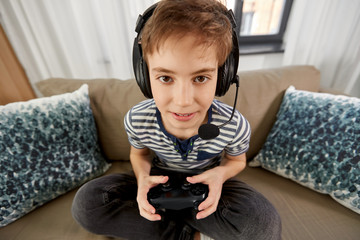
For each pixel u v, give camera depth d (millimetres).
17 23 955
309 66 854
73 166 659
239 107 729
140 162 638
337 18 1014
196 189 470
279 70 817
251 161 786
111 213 504
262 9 1248
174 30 279
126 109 726
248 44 1315
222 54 325
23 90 1084
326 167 570
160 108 368
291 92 726
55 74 1109
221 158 696
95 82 787
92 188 530
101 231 509
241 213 473
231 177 624
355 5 945
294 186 671
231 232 474
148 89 391
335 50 1093
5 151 552
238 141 542
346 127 549
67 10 956
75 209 514
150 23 308
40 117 613
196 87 325
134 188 613
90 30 1023
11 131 567
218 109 515
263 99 745
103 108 741
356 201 525
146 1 945
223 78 371
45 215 607
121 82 792
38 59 1050
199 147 534
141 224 505
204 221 509
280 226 470
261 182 702
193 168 625
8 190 552
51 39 1033
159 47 289
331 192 571
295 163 638
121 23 1011
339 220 549
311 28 1021
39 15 949
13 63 1008
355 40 1036
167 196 459
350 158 528
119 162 841
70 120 656
